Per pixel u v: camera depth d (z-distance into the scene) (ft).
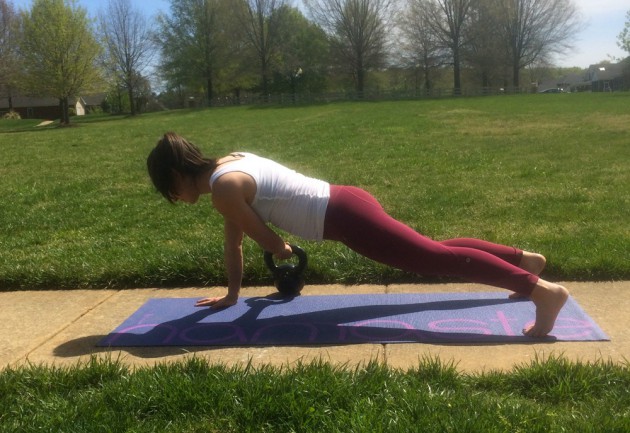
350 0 196.54
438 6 198.59
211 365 9.32
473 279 10.34
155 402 8.02
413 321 11.06
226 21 200.95
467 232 17.40
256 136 60.54
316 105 148.77
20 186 31.24
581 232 16.70
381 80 217.36
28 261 15.84
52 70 128.88
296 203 10.57
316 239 10.85
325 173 31.71
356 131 59.77
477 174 29.55
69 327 11.71
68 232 20.36
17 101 229.04
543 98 127.03
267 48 206.39
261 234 10.58
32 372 9.10
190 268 14.20
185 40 202.90
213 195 10.36
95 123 130.62
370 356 9.70
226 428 7.47
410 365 9.28
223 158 11.05
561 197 22.30
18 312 12.67
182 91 228.63
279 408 7.68
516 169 30.86
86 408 7.90
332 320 11.27
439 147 42.86
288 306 12.13
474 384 8.39
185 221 21.16
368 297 12.53
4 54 146.51
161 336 10.86
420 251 10.28
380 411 7.53
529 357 9.41
